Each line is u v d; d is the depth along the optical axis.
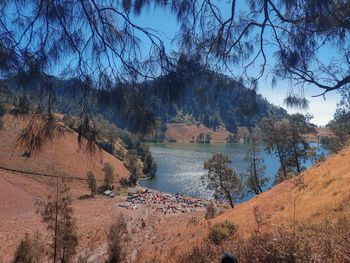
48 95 1.69
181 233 17.81
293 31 2.90
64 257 12.79
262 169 32.62
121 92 2.01
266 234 5.78
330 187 11.32
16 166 63.25
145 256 12.68
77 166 77.19
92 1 1.96
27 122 1.49
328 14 2.48
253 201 18.88
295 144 29.61
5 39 1.63
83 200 60.47
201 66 2.55
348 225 5.24
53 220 12.64
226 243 7.50
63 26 1.83
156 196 74.75
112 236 17.75
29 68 1.66
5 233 27.86
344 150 17.55
